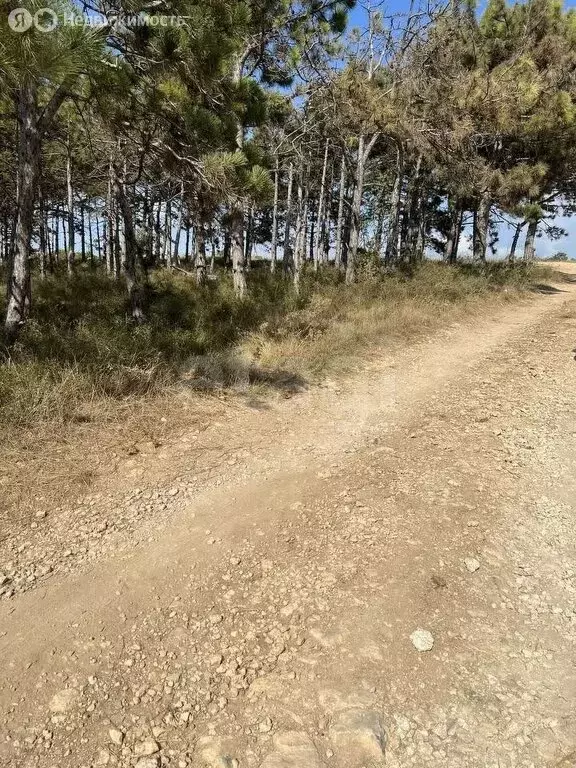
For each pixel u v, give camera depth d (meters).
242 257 12.06
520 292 16.86
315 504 4.24
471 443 5.47
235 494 4.41
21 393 5.13
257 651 2.78
